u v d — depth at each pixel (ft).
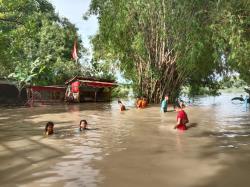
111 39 113.60
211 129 53.47
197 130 52.37
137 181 26.89
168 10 103.91
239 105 110.73
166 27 107.45
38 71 138.31
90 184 26.14
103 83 119.85
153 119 66.85
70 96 115.55
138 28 110.32
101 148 39.17
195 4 100.94
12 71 135.54
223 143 41.86
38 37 156.46
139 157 34.63
